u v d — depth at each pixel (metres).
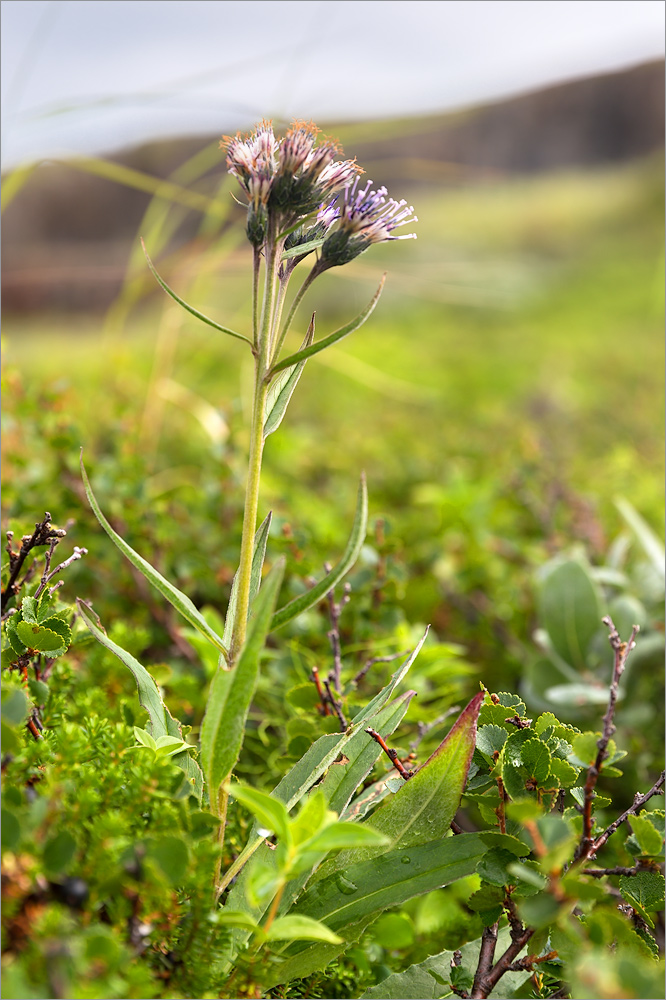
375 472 0.91
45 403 0.59
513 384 1.68
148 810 0.29
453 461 0.99
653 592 0.57
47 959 0.24
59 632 0.33
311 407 1.30
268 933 0.27
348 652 0.48
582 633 0.53
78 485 0.54
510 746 0.30
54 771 0.28
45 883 0.26
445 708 0.48
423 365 1.76
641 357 1.71
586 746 0.29
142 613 0.54
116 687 0.40
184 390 0.82
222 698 0.28
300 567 0.48
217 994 0.28
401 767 0.32
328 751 0.33
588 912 0.30
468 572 0.65
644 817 0.29
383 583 0.48
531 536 0.75
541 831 0.27
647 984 0.24
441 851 0.30
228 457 0.62
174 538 0.60
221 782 0.29
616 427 1.19
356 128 0.79
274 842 0.32
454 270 1.08
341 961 0.33
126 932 0.26
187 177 0.84
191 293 0.85
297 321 2.10
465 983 0.30
